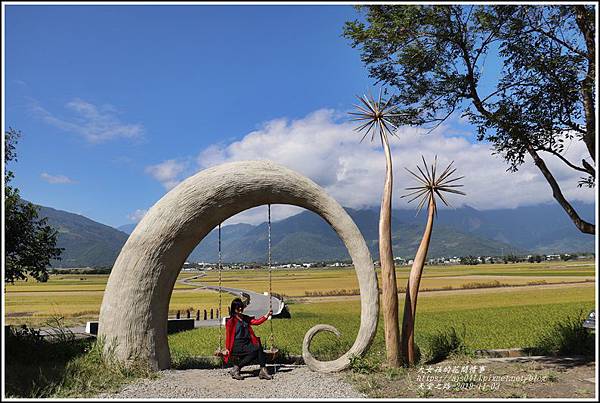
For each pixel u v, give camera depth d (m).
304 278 91.56
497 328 17.59
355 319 24.12
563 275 72.25
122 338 8.12
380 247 8.57
